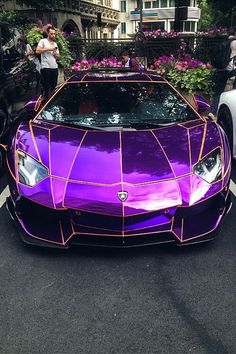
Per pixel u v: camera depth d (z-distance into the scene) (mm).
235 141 4926
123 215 2793
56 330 2311
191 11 31797
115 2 40625
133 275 2855
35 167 3104
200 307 2512
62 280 2803
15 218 3184
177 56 9375
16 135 3633
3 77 5520
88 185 2896
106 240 2918
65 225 2922
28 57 6871
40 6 15555
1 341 2225
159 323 2367
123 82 4379
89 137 3463
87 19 30656
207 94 7875
